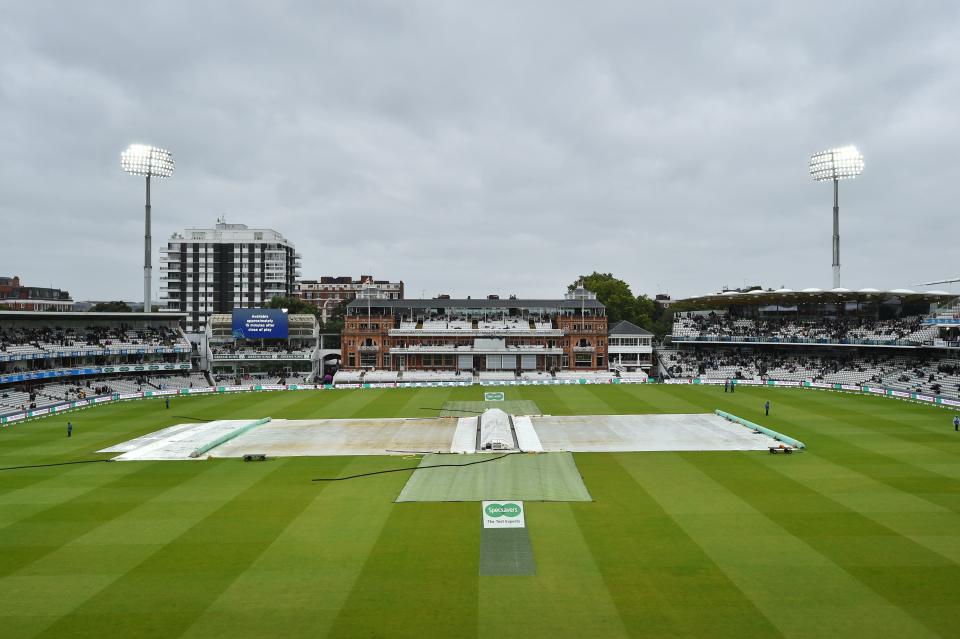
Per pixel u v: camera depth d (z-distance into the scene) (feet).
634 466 144.36
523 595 78.79
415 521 106.73
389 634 69.77
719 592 79.15
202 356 364.99
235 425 202.90
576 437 179.42
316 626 71.67
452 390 303.89
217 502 118.83
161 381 319.88
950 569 85.05
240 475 139.13
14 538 100.32
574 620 72.49
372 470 142.61
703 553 91.66
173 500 120.37
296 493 124.47
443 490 125.49
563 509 112.78
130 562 90.27
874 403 241.55
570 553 92.12
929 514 107.96
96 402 264.72
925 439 171.12
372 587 81.41
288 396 284.82
